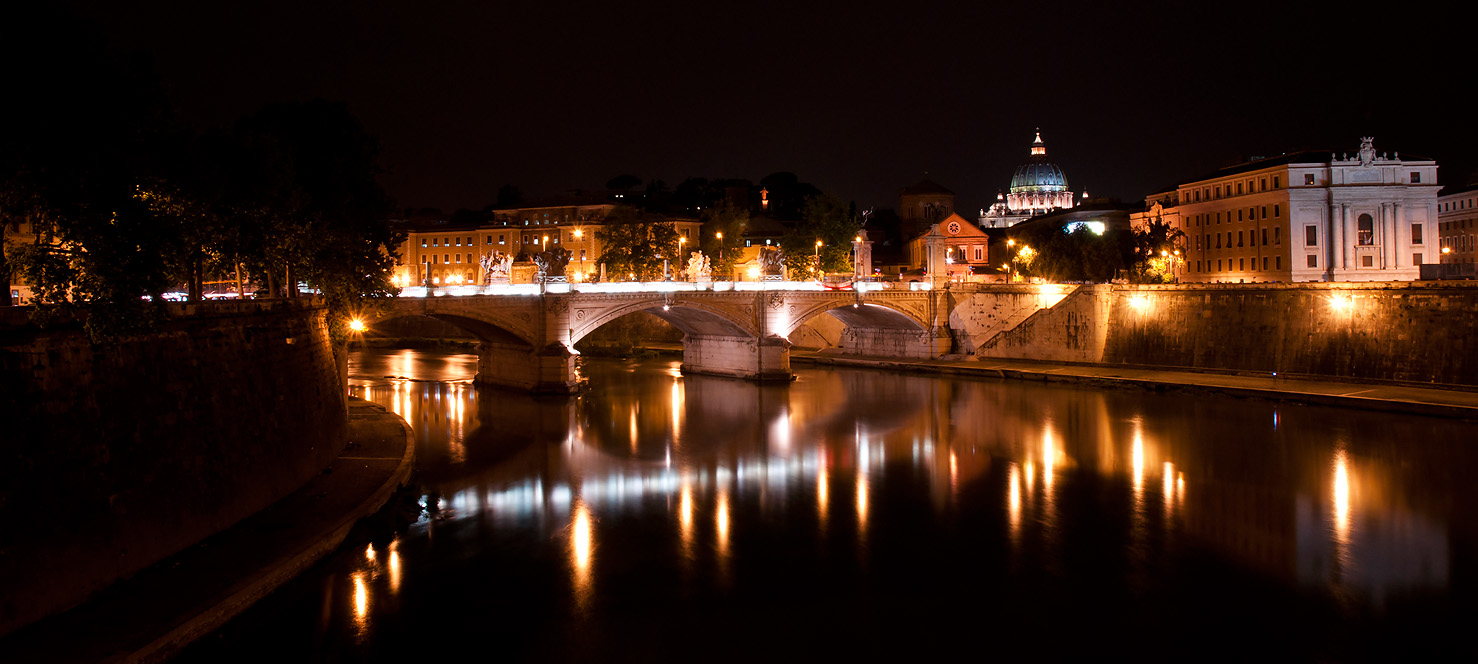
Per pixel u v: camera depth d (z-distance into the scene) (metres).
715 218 158.62
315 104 63.78
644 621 38.31
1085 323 117.06
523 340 95.19
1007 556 46.06
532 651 35.62
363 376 113.00
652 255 141.88
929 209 196.62
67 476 30.58
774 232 194.62
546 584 41.91
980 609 39.81
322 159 61.66
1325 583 42.44
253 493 42.78
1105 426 78.06
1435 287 86.06
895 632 37.62
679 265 147.00
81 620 30.17
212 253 48.03
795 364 130.12
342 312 68.62
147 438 35.00
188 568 35.91
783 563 45.09
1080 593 41.50
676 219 182.75
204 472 38.69
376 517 45.00
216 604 32.56
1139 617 39.06
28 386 29.39
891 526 50.88
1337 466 62.22
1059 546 47.47
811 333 148.12
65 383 30.98
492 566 43.94
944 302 123.62
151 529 34.72
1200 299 106.44
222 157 46.44
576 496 56.34
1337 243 139.62
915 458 67.31
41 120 30.55
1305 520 51.12
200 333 40.03
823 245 148.38
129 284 32.06
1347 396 82.88
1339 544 47.31
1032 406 89.12
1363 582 42.56
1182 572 43.88
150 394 35.59
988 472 62.75
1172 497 55.97
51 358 30.45
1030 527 50.56
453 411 86.12
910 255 186.00
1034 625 38.34
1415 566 44.38
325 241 59.56
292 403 48.94
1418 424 74.50
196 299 48.16
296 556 37.72
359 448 58.41
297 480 48.03
